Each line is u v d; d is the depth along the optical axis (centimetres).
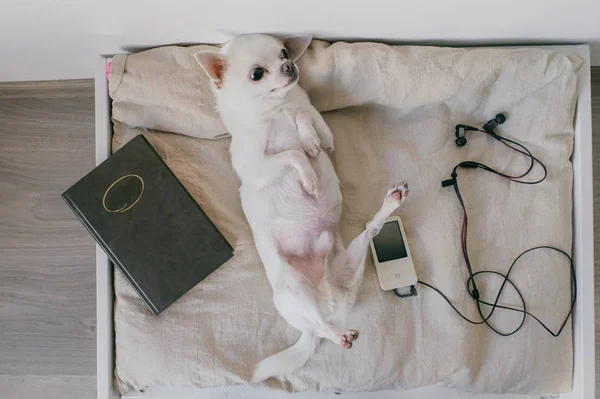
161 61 137
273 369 133
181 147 145
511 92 136
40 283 170
